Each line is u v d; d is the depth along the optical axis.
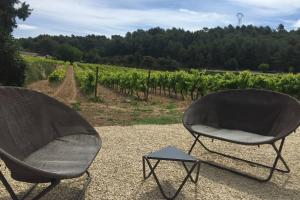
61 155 4.04
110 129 7.98
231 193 4.61
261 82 15.72
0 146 3.43
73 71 50.22
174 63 69.75
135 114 10.94
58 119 4.72
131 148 6.45
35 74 32.41
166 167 5.44
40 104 4.55
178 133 7.84
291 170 5.65
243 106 5.82
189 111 5.89
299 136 8.03
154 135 7.55
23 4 18.08
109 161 5.61
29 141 4.11
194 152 6.44
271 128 5.42
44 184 4.59
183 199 4.35
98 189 4.52
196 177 4.80
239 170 5.58
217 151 6.56
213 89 17.06
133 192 4.48
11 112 3.98
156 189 4.61
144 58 75.19
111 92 22.77
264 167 5.73
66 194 4.34
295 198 4.56
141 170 5.26
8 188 3.35
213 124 5.93
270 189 4.82
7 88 4.10
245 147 6.87
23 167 2.94
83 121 4.86
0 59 16.78
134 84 19.56
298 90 15.24
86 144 4.45
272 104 5.52
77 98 16.77
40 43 102.94
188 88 18.41
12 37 17.16
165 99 18.72
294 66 58.97
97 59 89.31
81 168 3.57
